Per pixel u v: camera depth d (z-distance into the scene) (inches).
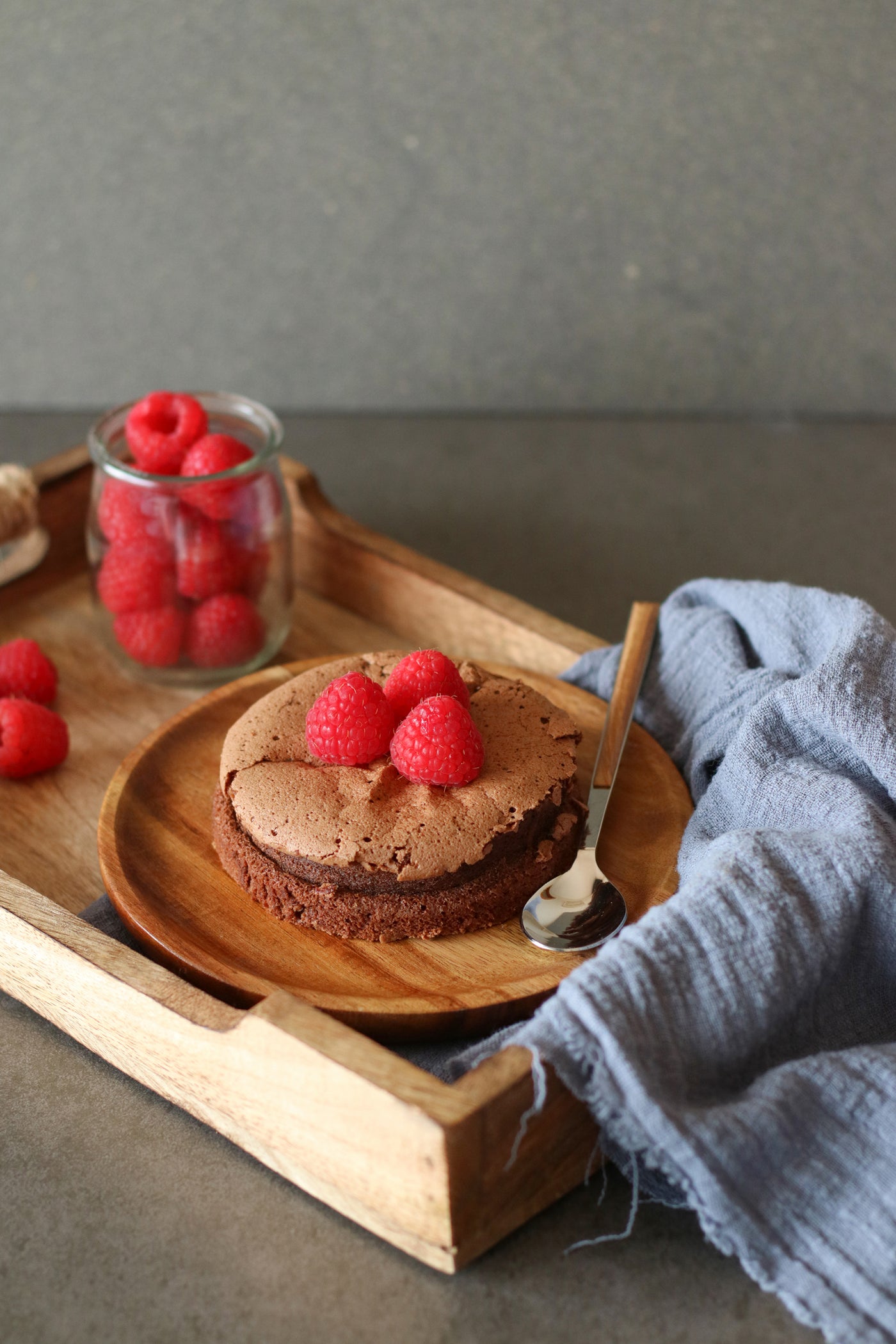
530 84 37.5
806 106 37.4
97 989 24.0
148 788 27.5
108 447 29.8
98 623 30.1
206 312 40.7
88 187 39.0
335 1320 22.5
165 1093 24.2
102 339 41.3
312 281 40.0
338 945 25.3
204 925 25.5
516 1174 22.7
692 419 41.6
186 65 37.7
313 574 32.4
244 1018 22.8
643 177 38.3
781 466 39.3
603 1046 22.3
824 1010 24.1
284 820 25.3
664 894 25.6
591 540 36.6
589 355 40.9
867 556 36.3
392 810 25.4
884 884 23.9
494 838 25.2
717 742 27.1
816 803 25.2
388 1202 22.6
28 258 40.0
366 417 41.8
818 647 27.8
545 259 39.3
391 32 37.1
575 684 29.2
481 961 25.1
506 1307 22.7
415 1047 24.6
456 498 37.9
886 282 39.2
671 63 37.1
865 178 38.1
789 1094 22.6
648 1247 23.2
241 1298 22.7
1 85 38.0
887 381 40.9
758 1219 22.3
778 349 40.4
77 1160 23.9
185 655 29.8
